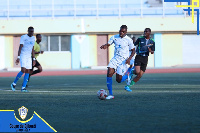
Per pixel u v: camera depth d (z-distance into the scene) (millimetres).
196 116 15273
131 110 16984
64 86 32188
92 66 74750
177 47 78500
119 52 22250
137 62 26172
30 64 27125
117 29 75125
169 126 13172
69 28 74688
